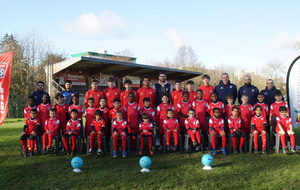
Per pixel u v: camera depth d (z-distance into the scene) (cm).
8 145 720
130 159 574
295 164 515
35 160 565
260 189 380
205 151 652
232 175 446
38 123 636
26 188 396
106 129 681
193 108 702
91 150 625
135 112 682
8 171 485
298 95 707
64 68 1645
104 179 433
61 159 574
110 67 1778
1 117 867
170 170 481
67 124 632
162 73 758
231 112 686
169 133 643
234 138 623
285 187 388
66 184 411
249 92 740
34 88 2450
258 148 685
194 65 3838
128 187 393
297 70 706
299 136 845
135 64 1833
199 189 382
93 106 696
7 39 2595
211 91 745
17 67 2397
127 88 714
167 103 699
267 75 4116
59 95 691
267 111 699
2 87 870
